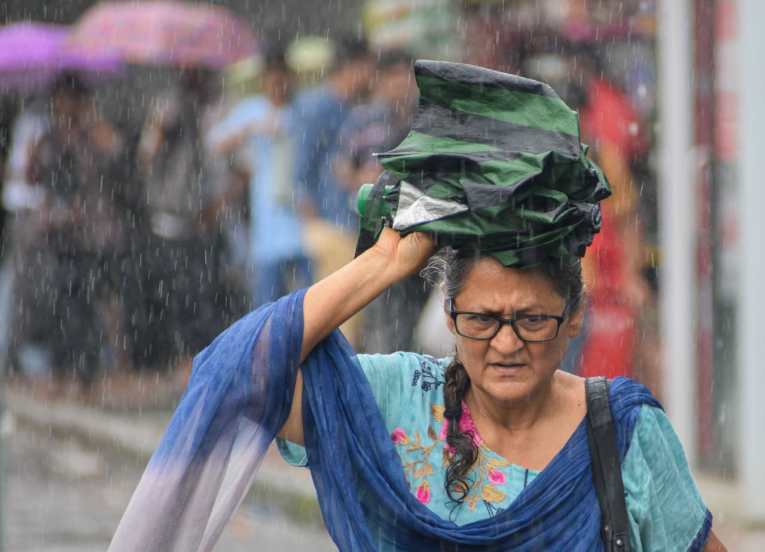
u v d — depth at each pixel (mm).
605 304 18297
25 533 18359
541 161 7195
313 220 22703
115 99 31922
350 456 7625
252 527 18703
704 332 18844
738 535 17000
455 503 7582
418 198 7391
